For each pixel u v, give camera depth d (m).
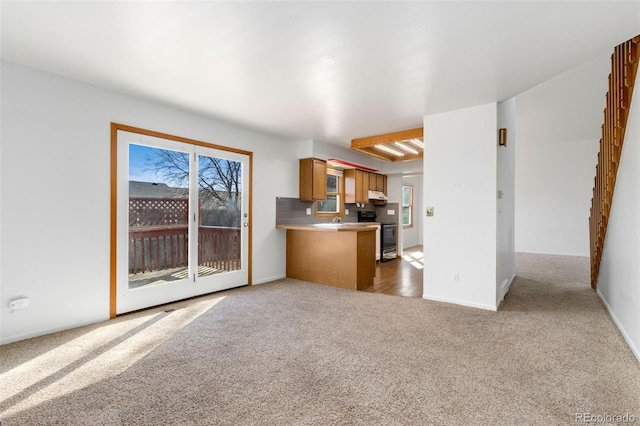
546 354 2.32
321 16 1.84
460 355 2.31
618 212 2.93
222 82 2.84
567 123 6.06
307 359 2.24
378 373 2.05
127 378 1.99
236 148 4.30
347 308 3.45
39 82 2.61
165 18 1.87
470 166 3.49
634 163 2.45
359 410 1.67
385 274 5.42
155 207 3.46
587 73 3.88
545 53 2.30
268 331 2.77
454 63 2.46
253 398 1.78
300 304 3.60
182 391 1.84
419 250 8.47
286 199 5.10
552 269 5.73
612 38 2.10
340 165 6.13
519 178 8.02
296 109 3.59
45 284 2.66
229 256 4.28
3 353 2.31
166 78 2.77
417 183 9.62
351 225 5.48
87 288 2.91
